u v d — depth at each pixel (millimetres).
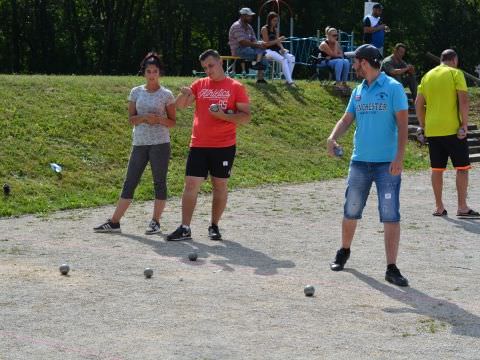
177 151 17500
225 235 11664
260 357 6434
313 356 6480
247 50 22859
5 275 9008
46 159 15266
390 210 8977
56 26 53250
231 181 16531
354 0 53031
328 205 14531
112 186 15227
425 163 20906
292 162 18797
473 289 8773
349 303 8078
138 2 53469
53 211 13367
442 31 55312
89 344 6699
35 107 17125
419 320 7523
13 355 6406
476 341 6938
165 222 12648
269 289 8586
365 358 6457
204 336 6949
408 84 24844
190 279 8984
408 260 10203
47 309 7699
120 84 19797
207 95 11086
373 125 9016
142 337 6898
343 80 24547
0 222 12391
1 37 52844
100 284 8688
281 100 22266
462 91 13219
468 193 16484
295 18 53250
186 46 54750
